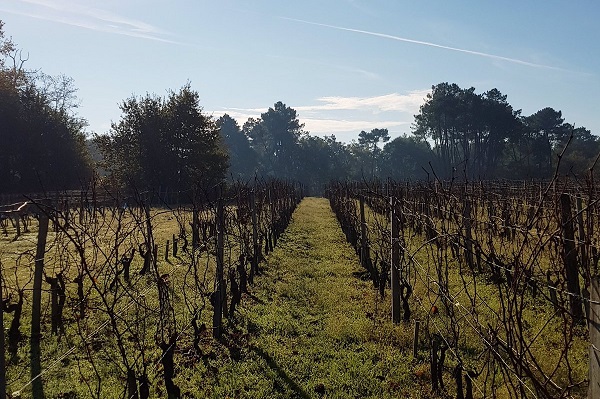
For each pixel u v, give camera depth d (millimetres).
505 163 72812
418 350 6207
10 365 5801
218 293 6891
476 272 9609
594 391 2436
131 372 4570
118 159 36812
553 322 6648
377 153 98188
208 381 5551
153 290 8891
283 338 6820
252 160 87625
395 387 5320
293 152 87812
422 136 73812
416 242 13430
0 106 34094
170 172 36312
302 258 12945
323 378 5594
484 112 60844
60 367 5758
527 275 3311
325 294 9008
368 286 9664
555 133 62594
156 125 36219
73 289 8891
